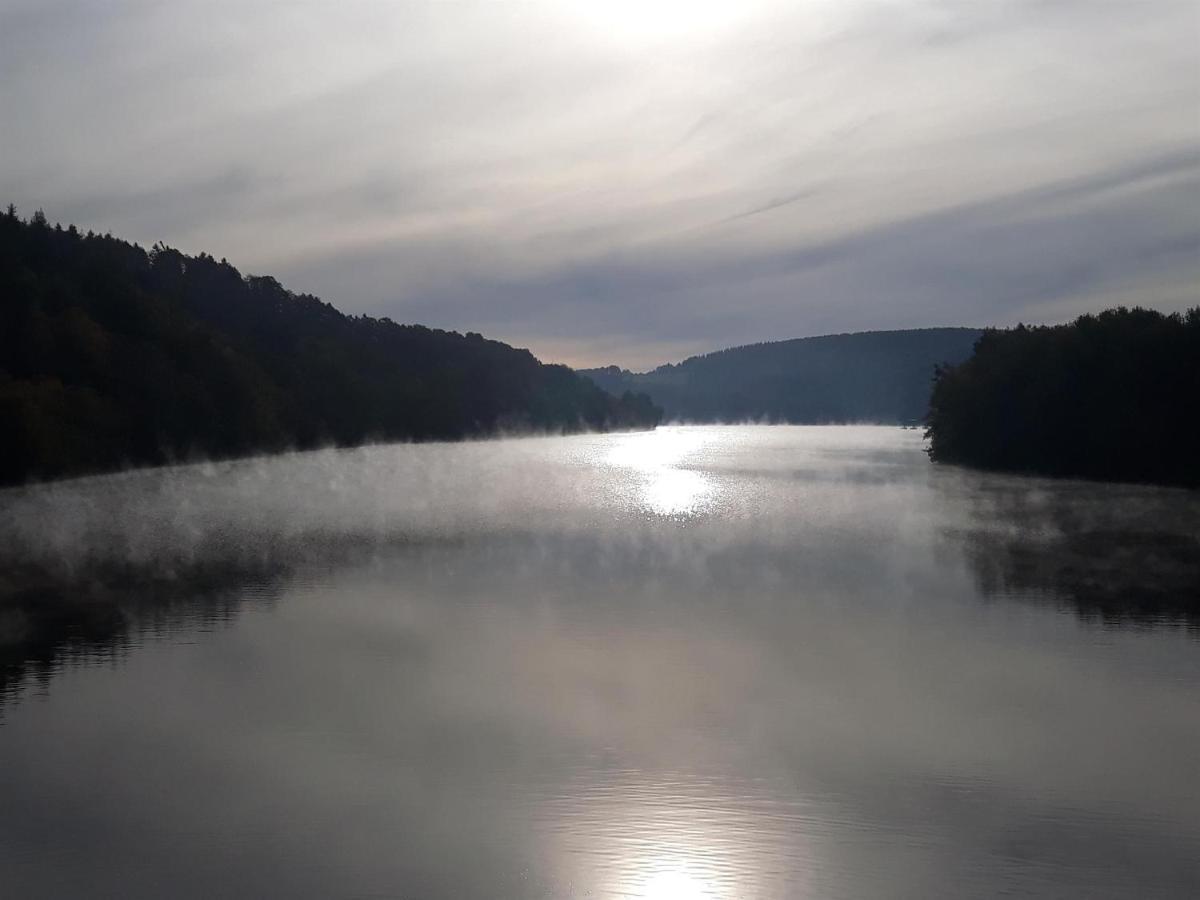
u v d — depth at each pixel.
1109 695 20.42
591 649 24.12
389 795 15.55
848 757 17.08
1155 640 24.97
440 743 17.62
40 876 13.22
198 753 17.20
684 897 12.73
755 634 25.72
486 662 22.88
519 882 13.07
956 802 15.35
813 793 15.66
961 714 19.20
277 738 17.95
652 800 15.38
